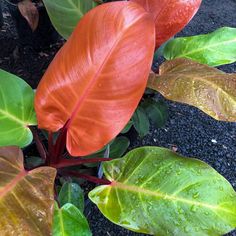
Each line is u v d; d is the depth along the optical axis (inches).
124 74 12.5
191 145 28.2
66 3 19.3
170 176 14.5
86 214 20.4
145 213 13.8
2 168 13.2
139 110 23.8
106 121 13.4
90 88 13.0
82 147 14.2
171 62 17.0
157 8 18.1
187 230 13.2
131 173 15.1
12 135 15.3
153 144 27.8
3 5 37.6
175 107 31.3
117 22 12.1
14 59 32.2
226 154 27.9
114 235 22.0
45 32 31.7
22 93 15.9
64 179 18.2
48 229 11.4
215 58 19.3
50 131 15.3
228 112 13.5
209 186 14.1
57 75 13.3
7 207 11.8
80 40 12.7
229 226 13.1
